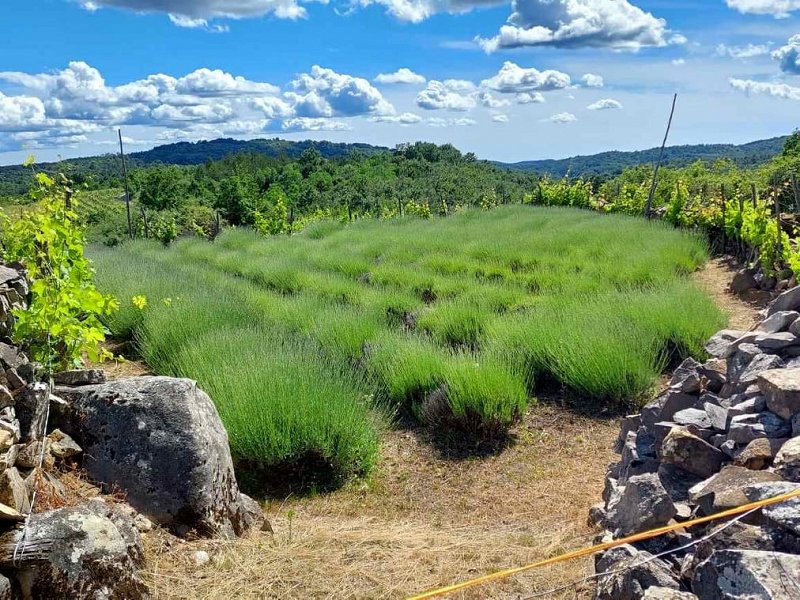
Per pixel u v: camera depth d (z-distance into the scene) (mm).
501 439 5719
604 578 2691
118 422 3385
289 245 16484
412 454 5523
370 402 5980
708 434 3645
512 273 11516
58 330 3746
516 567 3242
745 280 10445
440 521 4367
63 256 4293
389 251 14180
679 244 13477
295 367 5676
